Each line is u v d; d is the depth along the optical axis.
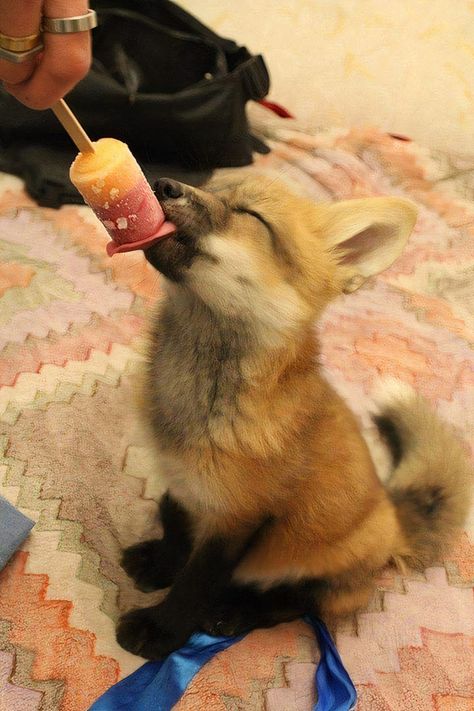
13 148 1.14
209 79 1.16
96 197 0.51
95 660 0.63
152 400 0.63
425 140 1.50
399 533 0.74
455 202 1.35
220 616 0.68
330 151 1.34
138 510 0.75
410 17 1.46
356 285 0.67
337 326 1.05
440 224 1.29
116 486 0.76
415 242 1.24
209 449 0.60
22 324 0.88
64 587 0.67
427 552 0.77
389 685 0.68
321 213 0.67
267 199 0.62
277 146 1.34
